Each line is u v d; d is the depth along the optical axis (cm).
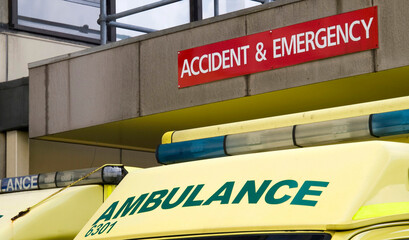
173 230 342
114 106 1269
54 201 532
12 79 1502
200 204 348
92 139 1437
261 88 1089
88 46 1625
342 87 1061
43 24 1555
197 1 1538
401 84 1048
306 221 308
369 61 981
